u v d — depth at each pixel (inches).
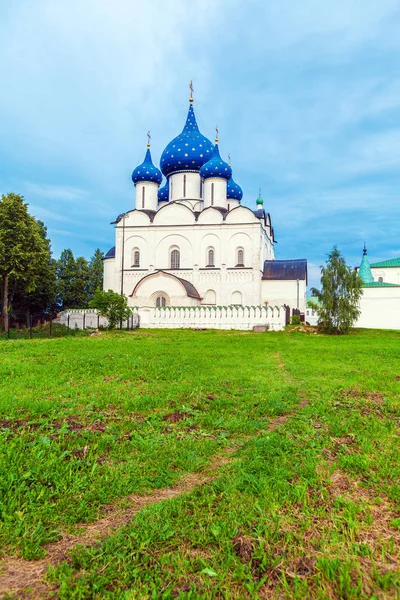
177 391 387.5
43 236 2213.3
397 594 128.5
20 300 2015.3
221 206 2054.6
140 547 148.3
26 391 382.6
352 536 155.6
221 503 177.9
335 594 129.3
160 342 971.9
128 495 192.5
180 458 230.2
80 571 139.1
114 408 332.2
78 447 239.3
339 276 1438.2
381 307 1791.3
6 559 145.7
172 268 2030.0
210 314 1574.8
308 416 318.7
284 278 1987.0
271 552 147.3
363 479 203.6
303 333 1429.6
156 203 2171.5
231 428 286.0
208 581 133.3
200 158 2127.2
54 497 185.0
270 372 526.9
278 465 216.8
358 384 450.3
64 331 1302.9
